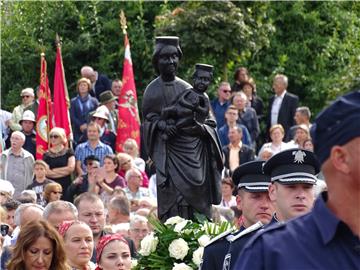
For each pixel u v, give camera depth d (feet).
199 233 40.42
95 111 82.58
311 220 20.54
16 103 106.52
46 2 109.70
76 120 86.02
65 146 72.59
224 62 96.63
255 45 97.60
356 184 20.21
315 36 109.70
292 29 109.70
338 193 20.30
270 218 34.35
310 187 31.01
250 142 82.23
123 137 84.12
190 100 43.80
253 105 90.89
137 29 107.86
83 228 39.75
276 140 77.15
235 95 84.53
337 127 20.27
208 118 44.50
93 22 108.58
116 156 69.72
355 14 112.37
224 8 95.40
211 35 94.84
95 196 45.96
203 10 95.14
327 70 110.01
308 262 20.16
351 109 20.25
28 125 81.20
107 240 39.68
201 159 44.14
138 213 57.98
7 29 108.99
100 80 92.58
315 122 20.71
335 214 20.35
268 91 106.01
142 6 108.99
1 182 58.03
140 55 107.45
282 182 30.94
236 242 31.12
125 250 39.58
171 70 44.14
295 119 84.53
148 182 72.79
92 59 108.47
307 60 109.40
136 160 75.10
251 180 34.35
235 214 57.67
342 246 20.22
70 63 108.17
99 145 75.82
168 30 95.86
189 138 43.98
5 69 108.37
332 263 20.12
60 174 71.87
